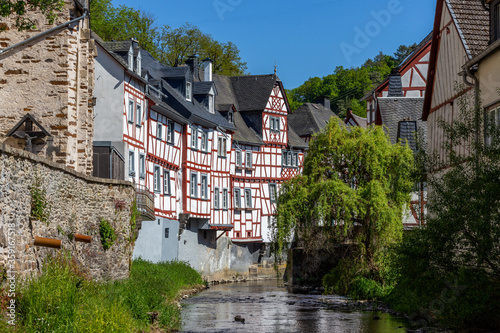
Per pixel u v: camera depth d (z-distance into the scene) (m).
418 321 19.41
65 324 11.81
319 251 32.47
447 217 15.18
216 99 52.56
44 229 14.54
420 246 15.62
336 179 30.30
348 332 18.56
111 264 19.45
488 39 22.00
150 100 35.59
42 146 20.42
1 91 20.64
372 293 27.48
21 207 13.23
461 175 15.54
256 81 55.81
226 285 43.28
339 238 29.94
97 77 31.19
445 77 24.08
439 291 15.73
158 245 35.62
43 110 20.59
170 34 60.25
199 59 60.41
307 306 26.34
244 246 51.41
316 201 30.34
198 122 43.97
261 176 53.62
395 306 24.06
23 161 13.49
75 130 21.05
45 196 14.86
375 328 19.27
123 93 31.20
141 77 33.28
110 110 31.08
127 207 20.25
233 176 50.19
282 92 56.00
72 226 17.08
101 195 19.53
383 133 30.91
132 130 32.62
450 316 15.89
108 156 25.91
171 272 34.12
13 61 20.67
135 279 21.45
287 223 30.73
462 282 15.15
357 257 29.27
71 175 17.27
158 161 37.38
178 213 40.66
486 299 14.84
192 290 34.22
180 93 43.47
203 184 45.03
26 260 13.08
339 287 29.88
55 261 14.60
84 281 15.45
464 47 21.69
